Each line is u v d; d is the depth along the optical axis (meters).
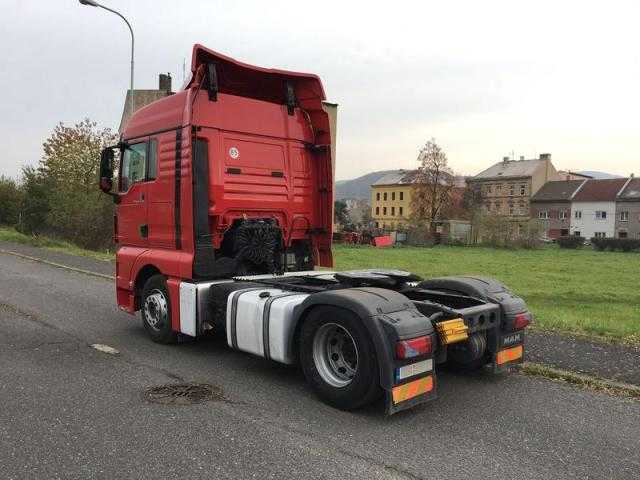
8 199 38.16
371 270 6.50
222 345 7.14
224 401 5.07
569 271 29.36
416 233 59.28
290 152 7.43
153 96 41.47
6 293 11.27
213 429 4.41
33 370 5.91
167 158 6.82
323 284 6.22
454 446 4.21
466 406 5.10
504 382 5.83
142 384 5.52
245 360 6.45
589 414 4.95
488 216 58.69
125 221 7.74
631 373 6.06
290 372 6.00
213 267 6.60
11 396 5.07
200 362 6.34
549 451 4.16
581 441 4.36
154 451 3.99
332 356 5.07
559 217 95.75
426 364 4.69
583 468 3.90
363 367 4.62
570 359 6.57
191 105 6.47
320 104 7.48
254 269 7.07
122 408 4.83
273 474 3.69
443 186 80.12
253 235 6.84
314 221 7.75
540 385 5.75
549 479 3.73
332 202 7.66
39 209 30.42
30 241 25.42
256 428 4.46
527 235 56.16
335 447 4.14
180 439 4.21
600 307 14.19
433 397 4.76
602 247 60.84
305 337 5.12
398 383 4.49
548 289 19.80
